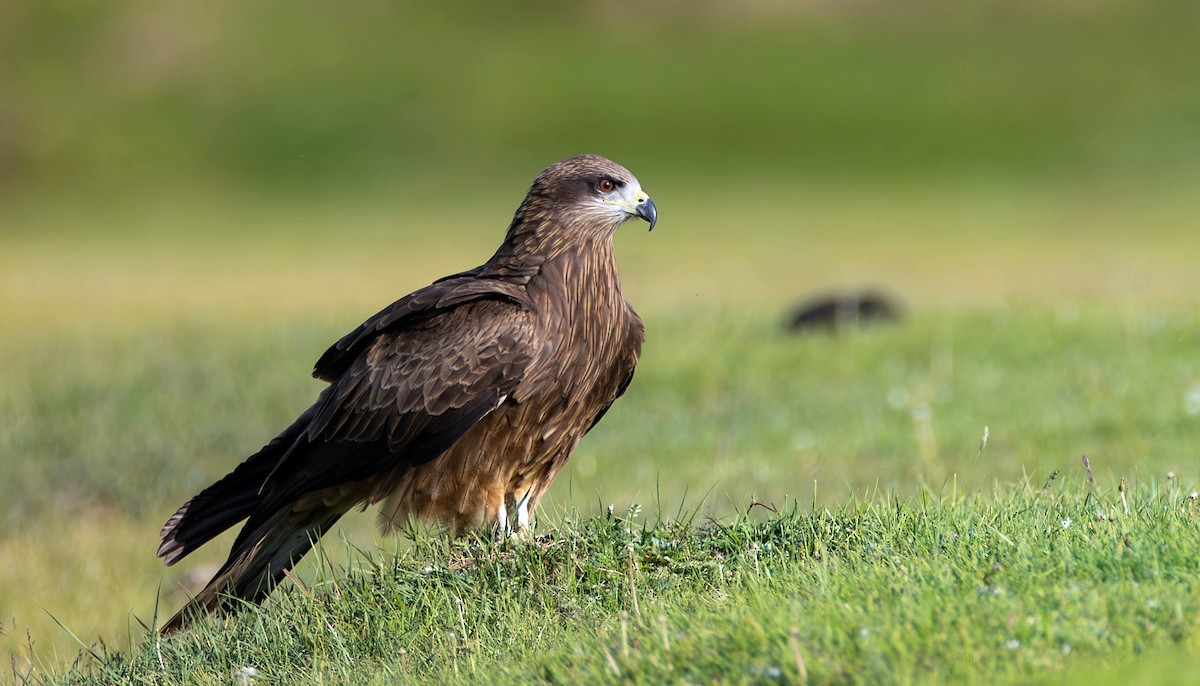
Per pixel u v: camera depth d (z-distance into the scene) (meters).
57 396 18.12
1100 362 14.91
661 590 6.71
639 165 72.19
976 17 88.56
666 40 88.81
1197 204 51.09
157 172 71.56
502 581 7.14
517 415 8.49
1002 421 13.00
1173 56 79.56
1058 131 71.12
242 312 28.45
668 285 30.73
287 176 70.50
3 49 81.94
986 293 26.62
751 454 13.23
